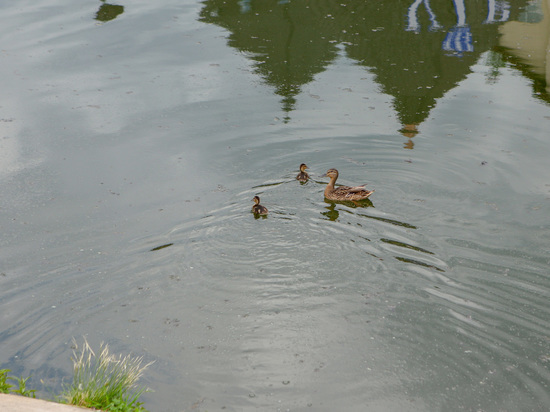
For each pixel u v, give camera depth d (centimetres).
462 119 1695
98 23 2509
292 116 1719
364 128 1645
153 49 2220
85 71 2017
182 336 937
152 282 1065
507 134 1606
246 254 1139
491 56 2156
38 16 2597
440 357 889
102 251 1148
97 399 706
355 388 835
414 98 1831
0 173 1418
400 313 980
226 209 1284
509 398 816
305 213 1277
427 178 1402
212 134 1617
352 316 976
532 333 931
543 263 1093
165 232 1204
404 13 2633
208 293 1035
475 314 973
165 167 1452
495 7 2697
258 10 2681
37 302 1013
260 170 1444
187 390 828
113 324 964
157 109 1759
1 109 1736
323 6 2727
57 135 1598
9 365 868
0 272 1089
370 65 2080
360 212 1278
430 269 1086
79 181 1391
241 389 832
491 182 1380
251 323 963
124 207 1291
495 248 1141
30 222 1241
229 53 2181
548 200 1302
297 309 995
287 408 800
